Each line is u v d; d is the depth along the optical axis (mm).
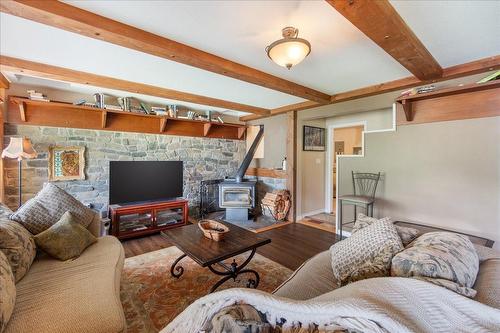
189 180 4879
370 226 1614
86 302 1342
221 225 2518
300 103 4371
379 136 3391
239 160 5762
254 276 2498
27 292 1403
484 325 712
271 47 1917
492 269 1154
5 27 1908
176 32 1966
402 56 2139
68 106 3344
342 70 2785
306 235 3867
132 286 2270
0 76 2758
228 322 687
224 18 1769
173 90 3641
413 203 3086
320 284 1464
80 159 3619
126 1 1575
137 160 4129
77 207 2322
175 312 1904
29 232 1915
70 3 1599
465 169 2691
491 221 2531
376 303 719
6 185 3104
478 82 2404
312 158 5125
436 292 805
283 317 741
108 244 2199
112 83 3090
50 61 2557
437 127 2879
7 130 3105
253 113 4898
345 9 1463
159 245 3361
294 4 1599
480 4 1563
